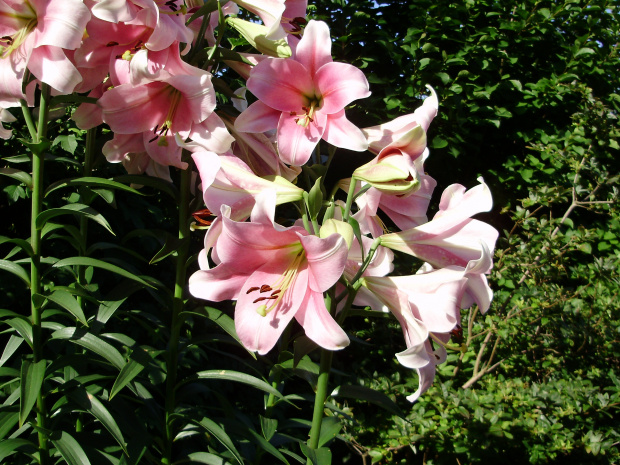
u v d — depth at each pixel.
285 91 0.87
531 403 1.43
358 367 1.69
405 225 0.91
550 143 2.05
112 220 1.53
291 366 0.95
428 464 1.46
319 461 0.80
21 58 0.86
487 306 0.80
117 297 0.92
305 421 1.05
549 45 2.19
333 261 0.72
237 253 0.77
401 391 1.52
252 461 1.08
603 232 2.08
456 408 1.41
